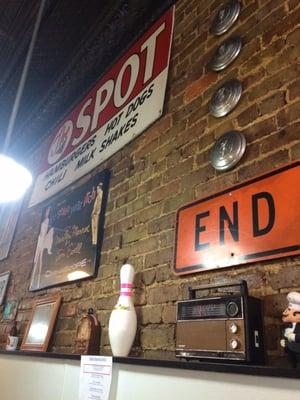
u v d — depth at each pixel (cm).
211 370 95
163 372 110
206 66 175
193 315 110
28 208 322
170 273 149
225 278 126
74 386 144
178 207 158
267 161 127
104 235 202
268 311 109
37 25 210
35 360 177
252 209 124
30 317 239
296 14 139
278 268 112
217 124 155
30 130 360
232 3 174
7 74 311
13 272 304
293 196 113
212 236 135
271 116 133
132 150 206
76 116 295
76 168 258
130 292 154
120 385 123
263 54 146
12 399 183
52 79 310
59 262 233
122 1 232
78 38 269
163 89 195
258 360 95
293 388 78
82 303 197
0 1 252
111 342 145
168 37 210
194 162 159
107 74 268
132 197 191
